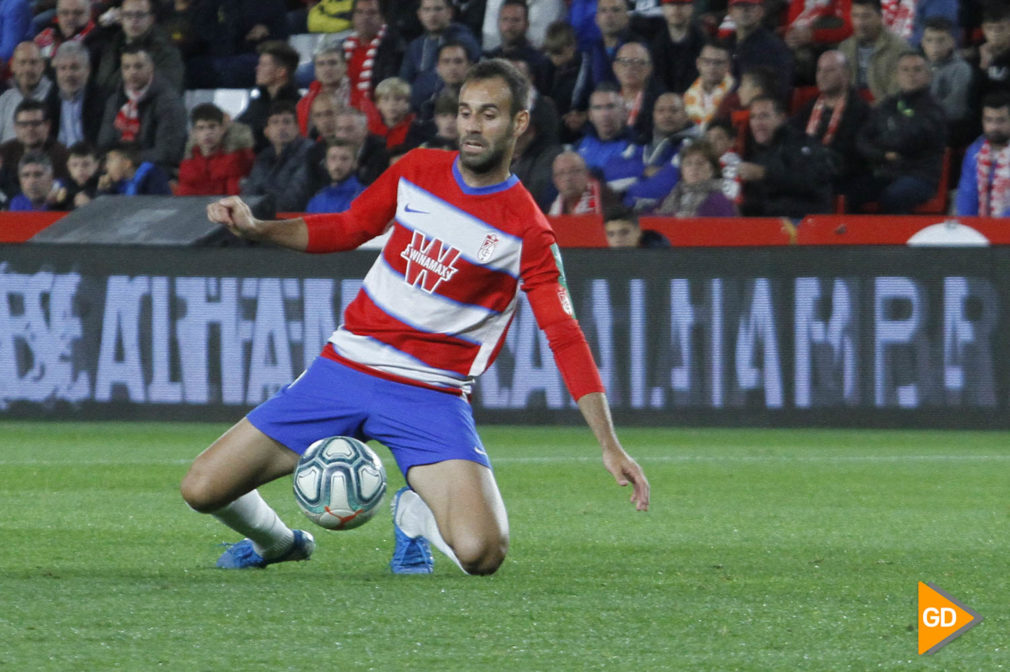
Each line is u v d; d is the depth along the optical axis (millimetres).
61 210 46500
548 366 37750
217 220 15883
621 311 37438
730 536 20484
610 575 16594
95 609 13695
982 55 45188
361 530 20500
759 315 36969
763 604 14594
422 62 47656
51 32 52312
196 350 38094
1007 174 42000
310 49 51969
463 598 14531
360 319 16188
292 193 44938
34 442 34125
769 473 28922
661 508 23750
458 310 15859
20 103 48219
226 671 11125
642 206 43500
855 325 36719
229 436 15883
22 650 11828
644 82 44656
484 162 15531
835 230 39969
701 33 46281
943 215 42438
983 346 36312
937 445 34062
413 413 15828
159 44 48875
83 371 38469
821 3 46781
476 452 15898
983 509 23906
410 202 15992
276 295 37719
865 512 23406
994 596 15430
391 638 12445
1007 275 36094
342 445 15461
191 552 18297
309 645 12102
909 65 42969
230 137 46656
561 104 46438
